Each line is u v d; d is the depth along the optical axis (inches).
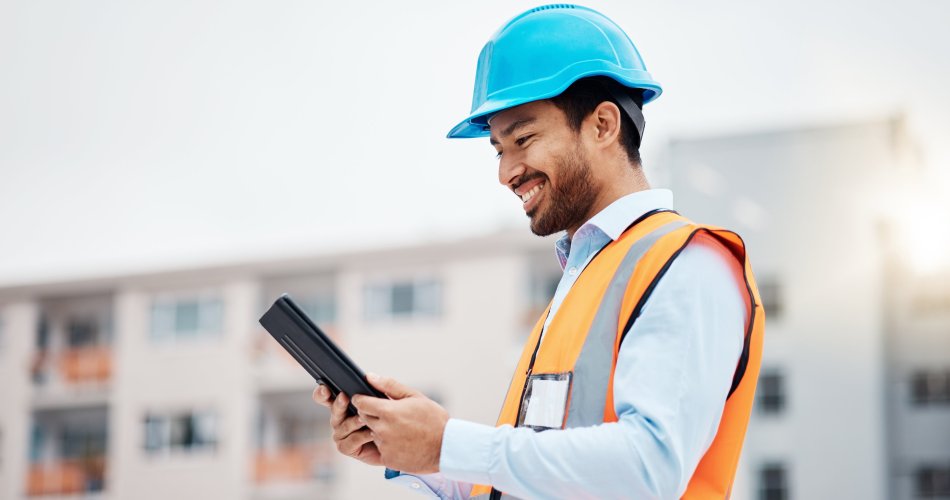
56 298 941.8
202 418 888.9
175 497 880.3
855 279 895.1
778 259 909.8
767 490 882.8
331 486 858.8
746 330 66.5
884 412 873.5
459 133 79.4
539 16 73.9
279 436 884.6
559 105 71.4
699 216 918.4
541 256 850.1
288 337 65.6
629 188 72.2
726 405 66.9
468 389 828.0
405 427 62.9
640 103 74.4
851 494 866.1
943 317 885.8
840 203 908.6
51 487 908.0
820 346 892.0
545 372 67.1
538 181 71.9
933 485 872.3
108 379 908.0
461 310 840.9
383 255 860.6
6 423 922.1
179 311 908.0
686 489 65.7
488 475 61.7
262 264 885.2
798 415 887.1
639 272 65.6
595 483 59.9
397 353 847.1
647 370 61.9
